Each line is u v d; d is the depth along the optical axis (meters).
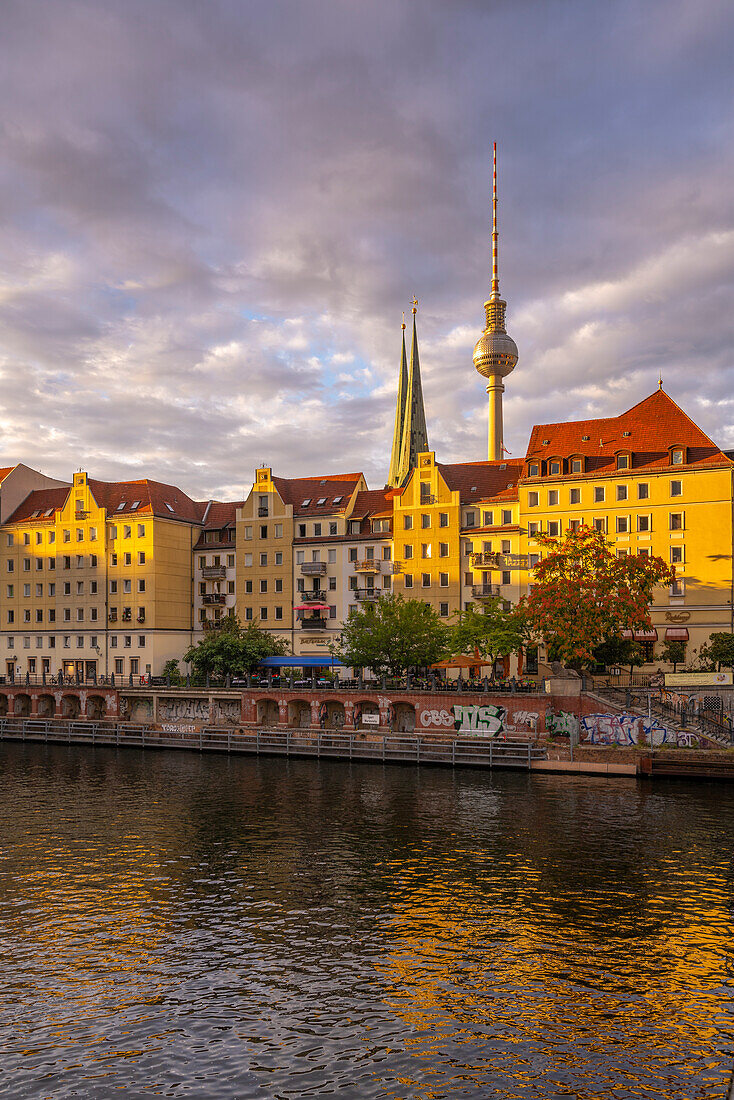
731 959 27.20
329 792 55.09
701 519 81.75
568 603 64.75
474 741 64.88
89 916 31.69
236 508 111.75
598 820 45.69
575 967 26.69
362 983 25.70
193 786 58.06
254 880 35.94
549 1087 20.11
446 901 32.91
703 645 76.81
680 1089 20.02
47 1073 20.83
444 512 94.06
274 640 92.12
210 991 25.28
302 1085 20.25
